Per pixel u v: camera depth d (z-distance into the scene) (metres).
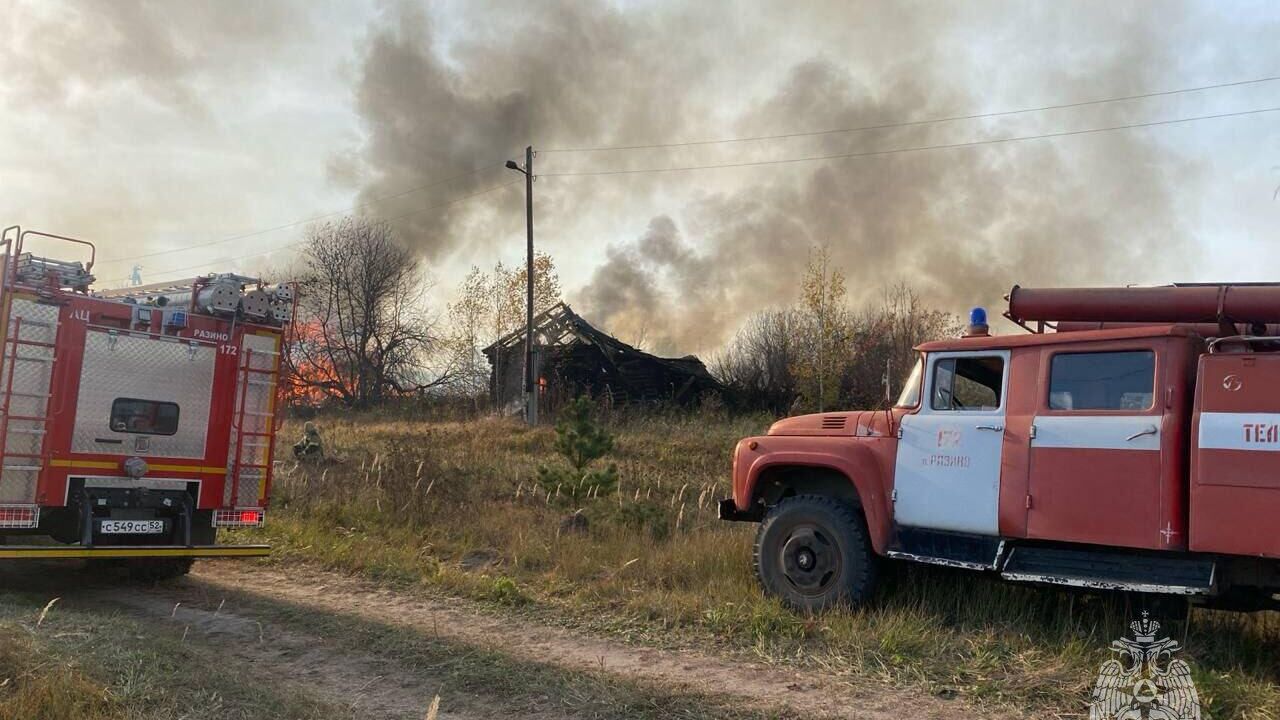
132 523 8.38
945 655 6.37
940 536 7.14
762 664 6.38
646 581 8.92
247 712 4.87
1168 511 6.06
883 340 35.06
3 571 9.22
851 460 7.54
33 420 7.87
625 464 18.22
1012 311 7.35
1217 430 5.87
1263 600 6.06
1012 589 7.37
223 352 9.06
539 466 13.12
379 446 20.31
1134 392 6.44
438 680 5.77
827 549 7.56
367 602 8.41
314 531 11.49
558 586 9.00
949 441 7.14
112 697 4.82
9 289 7.77
